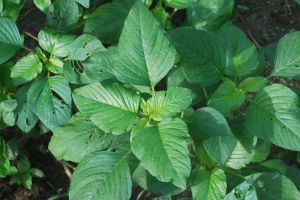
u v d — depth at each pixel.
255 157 0.82
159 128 0.72
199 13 0.94
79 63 0.84
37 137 0.98
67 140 0.79
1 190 0.96
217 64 0.77
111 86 0.75
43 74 0.88
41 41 0.86
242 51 0.80
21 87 0.87
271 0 1.11
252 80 0.78
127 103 0.74
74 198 0.74
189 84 0.81
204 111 0.74
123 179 0.74
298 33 0.78
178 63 0.82
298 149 0.74
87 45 0.82
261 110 0.76
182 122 0.72
